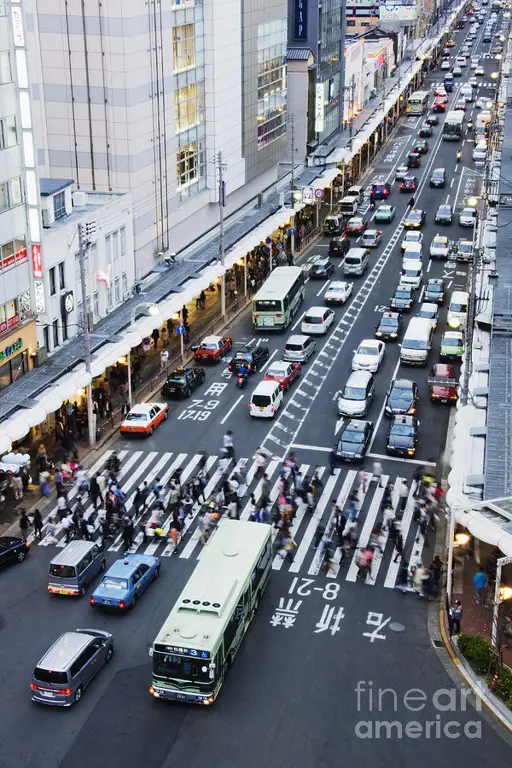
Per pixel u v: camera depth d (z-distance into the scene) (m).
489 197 82.75
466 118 143.50
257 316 68.19
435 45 199.50
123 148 63.91
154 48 65.50
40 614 37.25
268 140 93.50
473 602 37.69
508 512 34.50
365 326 69.44
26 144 49.91
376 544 41.12
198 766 29.23
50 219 56.16
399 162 120.69
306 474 48.09
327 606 37.62
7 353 49.44
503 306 57.12
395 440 49.75
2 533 43.41
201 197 76.50
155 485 44.75
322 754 29.72
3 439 43.47
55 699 31.58
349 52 123.50
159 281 67.00
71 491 46.78
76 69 62.88
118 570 37.84
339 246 85.75
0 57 47.53
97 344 55.34
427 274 79.69
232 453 49.22
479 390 45.91
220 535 37.75
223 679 32.78
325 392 58.44
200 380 59.94
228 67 79.25
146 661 34.25
